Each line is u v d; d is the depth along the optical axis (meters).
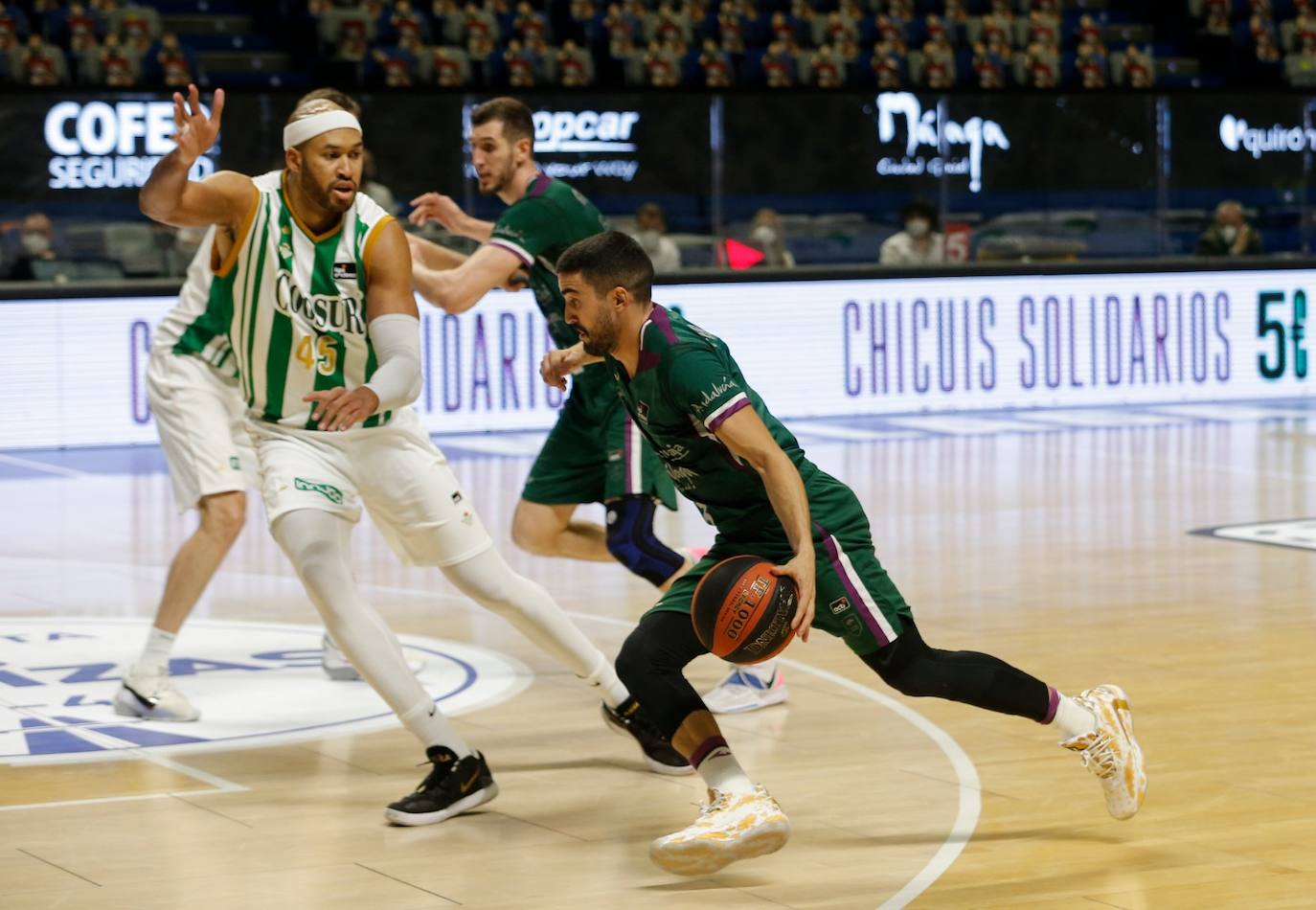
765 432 4.45
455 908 4.34
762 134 16.34
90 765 5.72
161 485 12.77
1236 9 21.98
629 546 6.43
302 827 5.05
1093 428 15.79
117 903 4.37
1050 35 20.72
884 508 11.52
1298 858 4.72
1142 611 8.30
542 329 15.95
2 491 12.40
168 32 19.34
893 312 16.88
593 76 18.78
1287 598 8.62
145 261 14.88
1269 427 15.85
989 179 17.08
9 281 14.54
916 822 5.08
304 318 5.23
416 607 8.45
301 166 5.11
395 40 18.38
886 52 19.50
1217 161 17.80
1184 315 17.91
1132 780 4.90
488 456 14.11
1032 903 4.37
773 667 6.50
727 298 16.25
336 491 5.29
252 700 6.65
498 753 5.94
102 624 8.12
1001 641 7.65
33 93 14.44
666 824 5.12
